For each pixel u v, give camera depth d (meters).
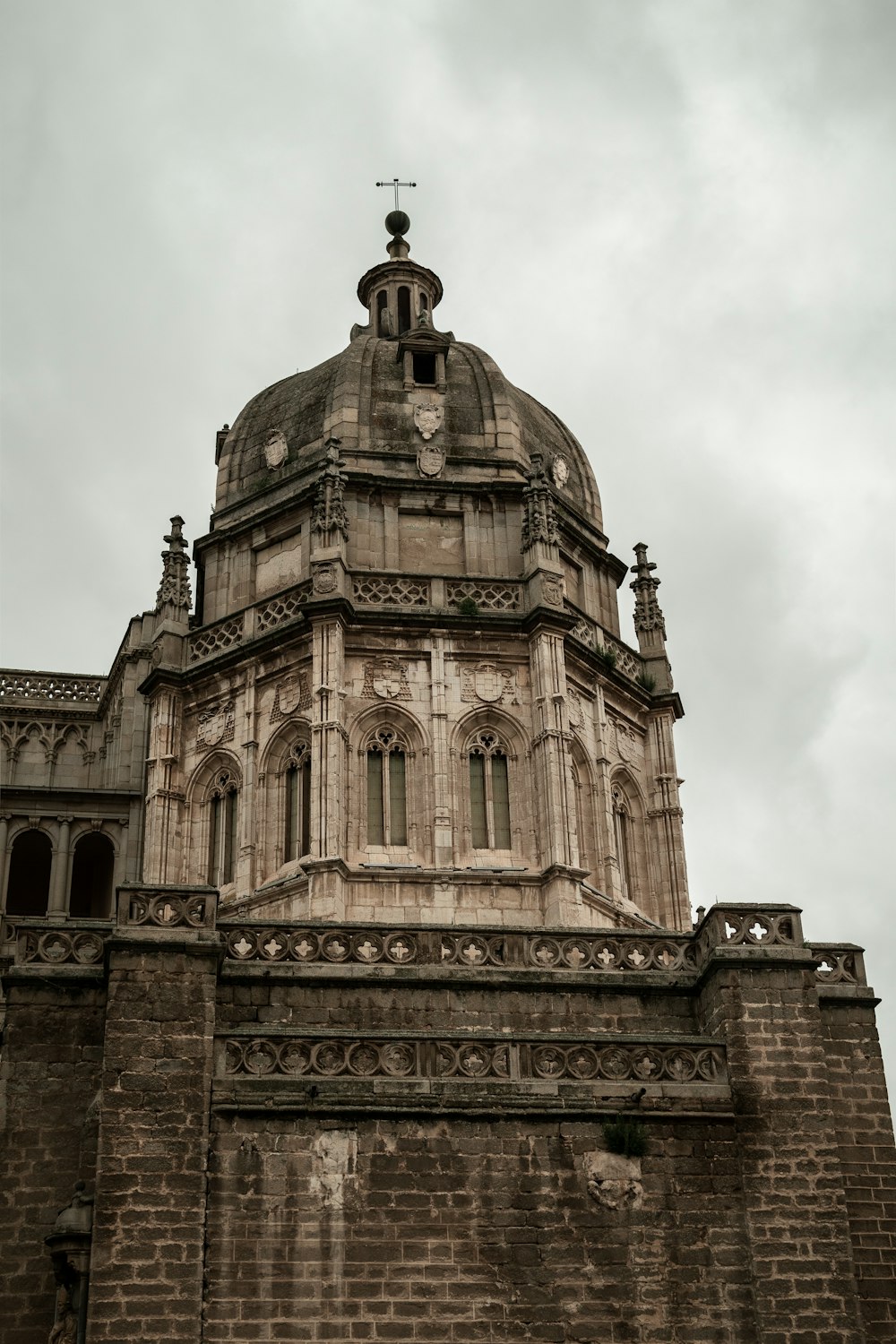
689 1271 34.28
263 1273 33.00
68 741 54.53
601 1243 34.31
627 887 50.16
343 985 38.25
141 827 51.50
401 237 62.88
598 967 39.38
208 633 51.03
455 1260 33.72
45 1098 36.09
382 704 47.81
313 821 45.31
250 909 45.72
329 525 49.50
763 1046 36.62
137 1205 33.00
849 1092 37.44
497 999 38.56
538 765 47.44
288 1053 35.47
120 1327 31.92
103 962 36.84
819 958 38.66
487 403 54.16
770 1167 35.34
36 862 53.12
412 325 59.78
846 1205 35.53
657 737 52.78
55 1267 33.53
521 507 52.03
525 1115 35.06
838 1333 33.81
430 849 46.25
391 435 52.88
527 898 45.88
